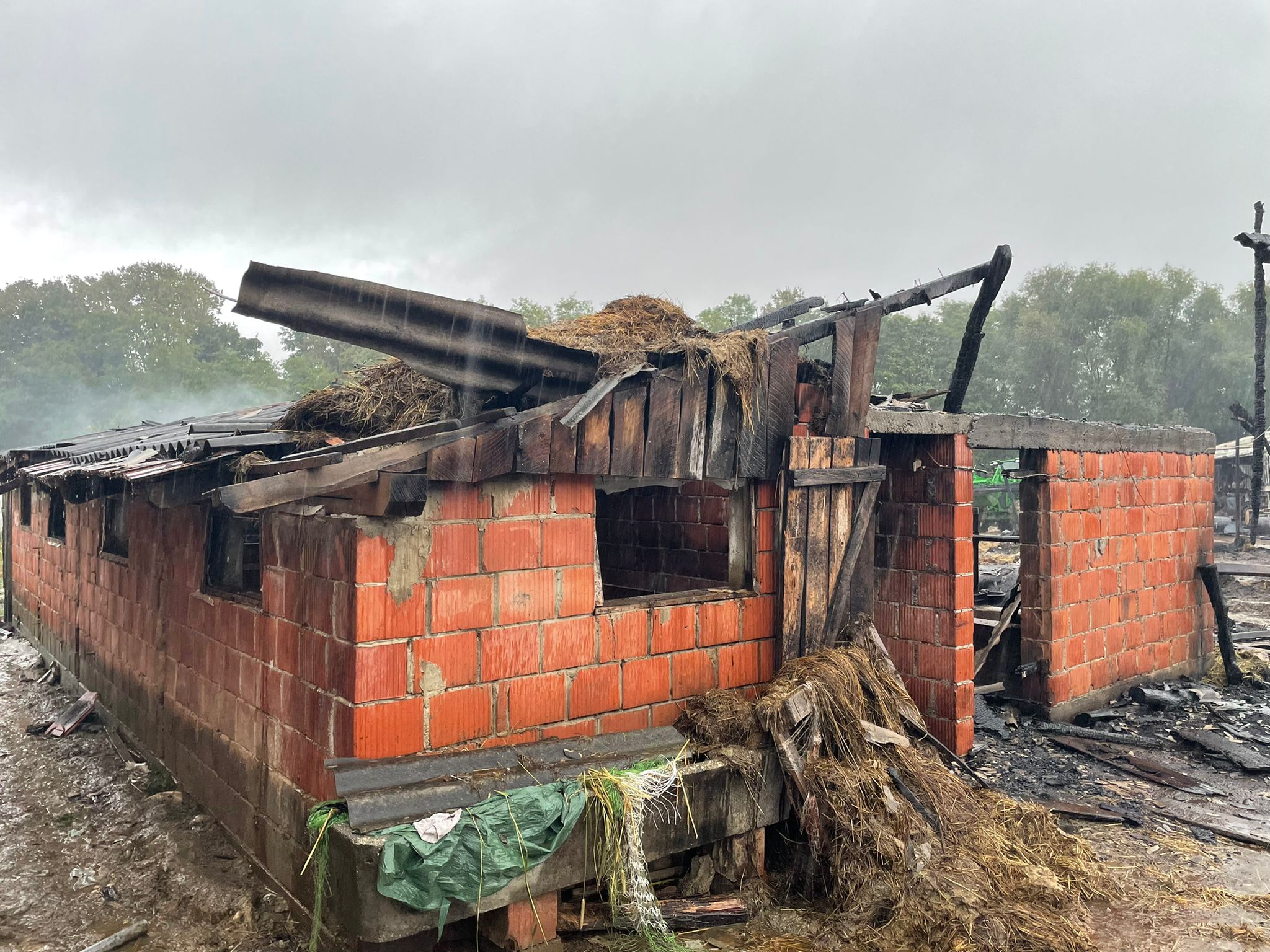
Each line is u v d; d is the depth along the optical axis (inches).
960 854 183.3
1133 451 353.1
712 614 207.3
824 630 223.9
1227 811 241.4
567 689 182.9
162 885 200.2
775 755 187.2
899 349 1339.8
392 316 147.8
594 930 166.1
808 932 171.3
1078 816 236.2
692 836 171.2
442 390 182.1
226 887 194.5
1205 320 1427.2
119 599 308.3
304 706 176.2
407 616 160.9
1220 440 1427.2
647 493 271.1
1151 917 182.1
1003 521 932.0
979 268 253.6
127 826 234.4
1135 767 273.0
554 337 189.3
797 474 212.4
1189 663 385.7
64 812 248.4
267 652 194.1
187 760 245.3
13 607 513.7
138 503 288.8
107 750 298.0
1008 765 273.7
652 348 187.9
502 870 142.1
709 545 249.4
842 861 178.9
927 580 255.4
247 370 1350.9
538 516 178.9
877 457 237.3
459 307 151.3
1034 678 315.9
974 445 276.1
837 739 194.4
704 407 195.6
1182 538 382.6
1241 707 327.3
